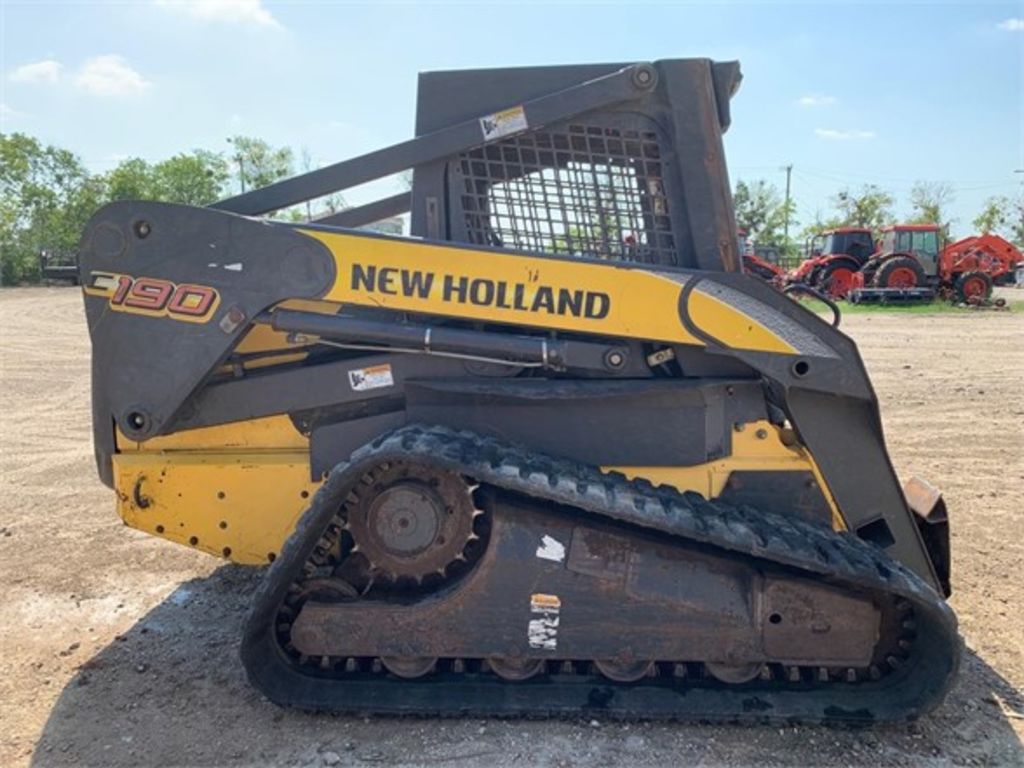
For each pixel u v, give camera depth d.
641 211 3.14
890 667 2.96
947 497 5.49
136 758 2.75
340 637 2.89
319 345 3.26
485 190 3.18
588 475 2.85
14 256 45.75
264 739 2.85
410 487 2.87
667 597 2.79
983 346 13.68
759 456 3.09
